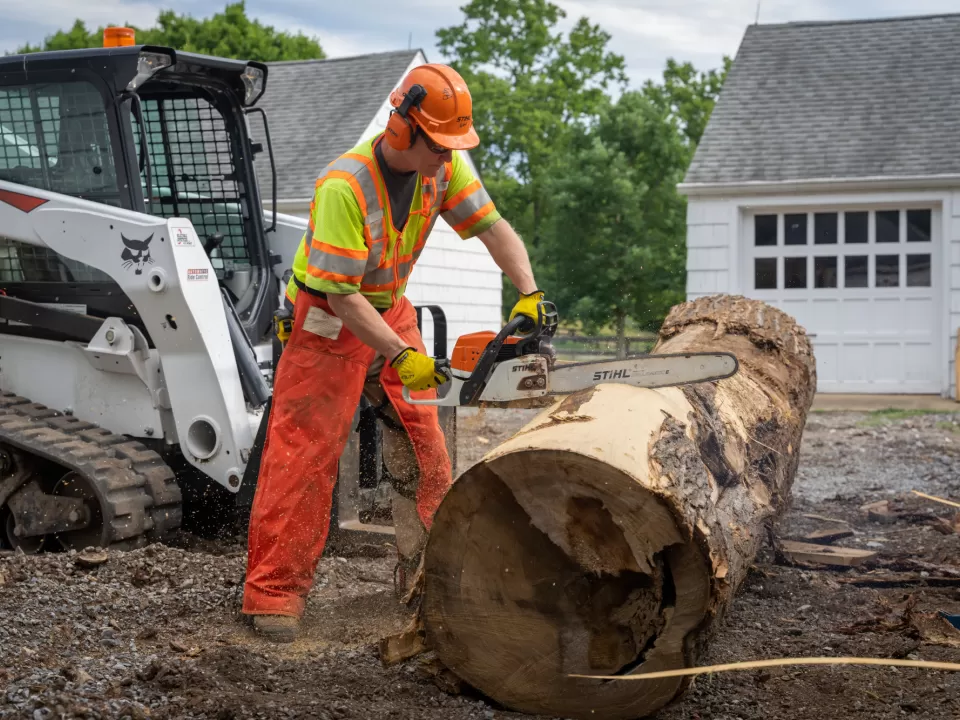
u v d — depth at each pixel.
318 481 3.79
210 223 5.78
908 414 10.88
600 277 24.55
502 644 2.87
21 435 4.78
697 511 2.69
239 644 3.55
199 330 4.77
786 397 4.65
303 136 15.82
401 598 4.09
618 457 2.67
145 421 5.02
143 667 3.18
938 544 5.06
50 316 5.07
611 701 2.81
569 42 38.34
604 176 24.70
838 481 7.02
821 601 4.13
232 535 5.21
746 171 12.56
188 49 38.91
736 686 3.13
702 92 38.72
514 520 2.82
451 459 5.11
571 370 3.24
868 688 3.10
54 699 2.82
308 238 3.81
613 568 2.75
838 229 12.55
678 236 25.86
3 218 5.10
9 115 5.16
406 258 3.82
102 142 5.02
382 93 16.59
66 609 3.79
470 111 3.47
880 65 13.98
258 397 4.98
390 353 3.45
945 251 12.03
